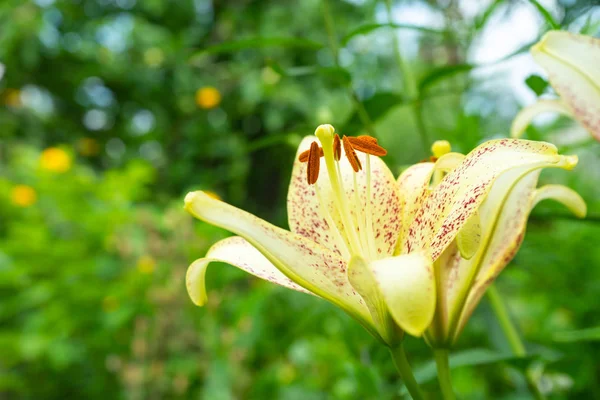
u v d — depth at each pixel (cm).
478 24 50
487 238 30
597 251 66
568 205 32
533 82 40
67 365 109
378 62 154
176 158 197
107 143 221
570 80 31
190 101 191
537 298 76
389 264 23
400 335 27
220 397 79
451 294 30
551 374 54
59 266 116
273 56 176
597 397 48
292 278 27
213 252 30
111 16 211
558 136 66
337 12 172
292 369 88
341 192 31
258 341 89
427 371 40
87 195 140
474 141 59
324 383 81
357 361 53
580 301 65
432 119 78
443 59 101
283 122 177
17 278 116
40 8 200
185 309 89
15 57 201
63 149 148
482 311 46
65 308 108
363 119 49
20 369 118
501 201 29
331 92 174
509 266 65
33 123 209
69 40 211
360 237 31
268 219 190
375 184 32
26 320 125
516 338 42
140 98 206
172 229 99
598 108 30
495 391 69
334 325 80
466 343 67
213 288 83
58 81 215
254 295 77
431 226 27
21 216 141
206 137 186
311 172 31
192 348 88
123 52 207
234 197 181
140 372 86
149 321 92
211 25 203
